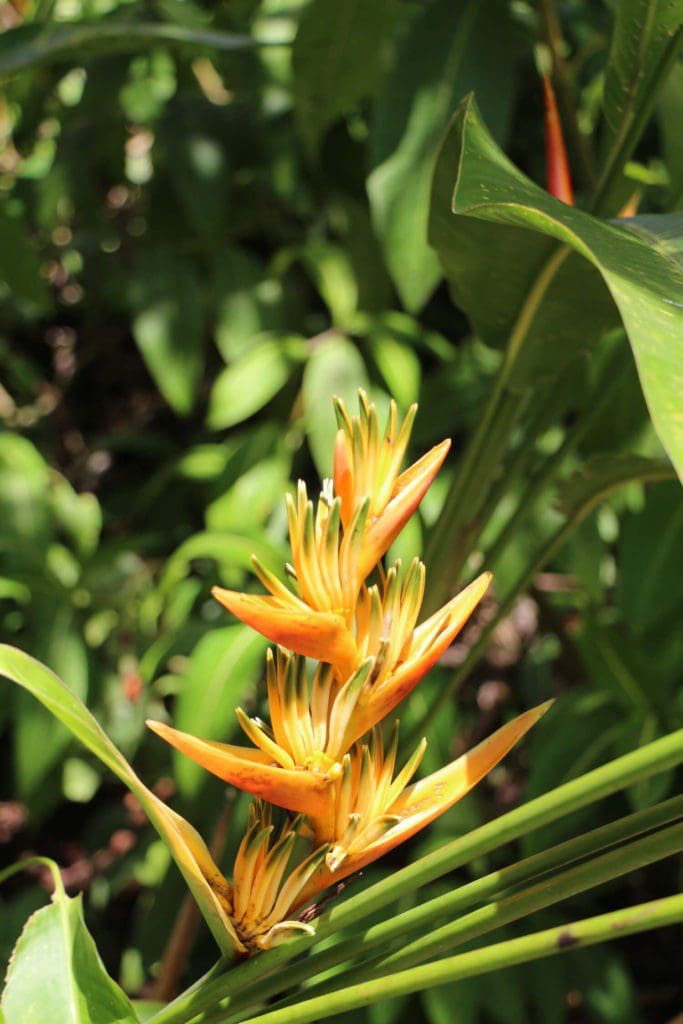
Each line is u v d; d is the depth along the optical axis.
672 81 1.01
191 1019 0.63
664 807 0.59
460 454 1.67
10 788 2.12
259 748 0.62
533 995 1.39
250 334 1.76
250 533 1.45
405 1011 1.43
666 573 1.35
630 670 1.35
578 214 0.63
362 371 1.54
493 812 1.74
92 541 1.82
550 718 1.48
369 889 0.61
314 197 1.89
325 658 0.60
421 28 1.25
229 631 1.29
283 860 0.61
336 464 0.60
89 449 2.19
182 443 2.21
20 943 0.69
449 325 1.91
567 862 0.60
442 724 1.41
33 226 2.21
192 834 0.62
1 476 1.69
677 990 1.78
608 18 1.56
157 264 1.77
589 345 0.83
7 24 2.18
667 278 0.59
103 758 0.60
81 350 2.40
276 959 0.61
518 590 0.90
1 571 1.63
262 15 1.68
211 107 1.83
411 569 0.61
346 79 1.28
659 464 0.86
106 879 1.77
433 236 0.79
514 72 1.25
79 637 1.64
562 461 0.91
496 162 0.65
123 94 1.81
